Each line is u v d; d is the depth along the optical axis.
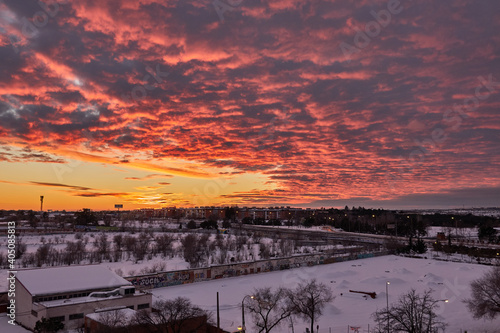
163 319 49.38
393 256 157.62
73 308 56.97
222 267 107.00
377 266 131.62
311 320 62.72
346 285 95.75
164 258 137.62
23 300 62.28
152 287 91.62
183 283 97.62
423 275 112.06
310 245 198.50
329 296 77.75
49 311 55.00
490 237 197.38
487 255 143.62
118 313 52.94
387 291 83.44
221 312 68.44
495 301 59.44
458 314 69.62
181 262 128.12
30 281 63.38
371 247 175.25
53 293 60.28
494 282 65.12
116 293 63.22
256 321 60.44
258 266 116.62
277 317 64.44
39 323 54.28
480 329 60.50
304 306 61.78
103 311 54.97
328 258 139.50
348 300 81.25
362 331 59.34
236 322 61.09
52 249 138.25
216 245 169.38
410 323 54.19
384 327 56.84
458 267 122.31
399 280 99.31
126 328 46.91
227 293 85.62
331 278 107.69
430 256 154.50
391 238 183.25
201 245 162.38
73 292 62.16
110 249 153.38
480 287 65.25
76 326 56.69
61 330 55.00
